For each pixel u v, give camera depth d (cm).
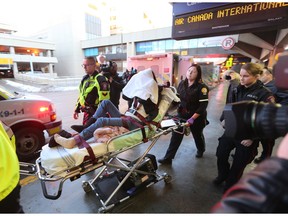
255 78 176
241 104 59
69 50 3409
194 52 2430
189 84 258
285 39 705
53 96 984
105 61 437
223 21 351
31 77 1944
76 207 187
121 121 189
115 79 425
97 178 217
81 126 210
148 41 2680
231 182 199
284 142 40
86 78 269
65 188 217
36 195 204
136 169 203
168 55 636
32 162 282
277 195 29
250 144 178
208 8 367
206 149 332
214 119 538
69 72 3541
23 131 276
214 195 207
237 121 57
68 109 654
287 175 32
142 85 196
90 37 3650
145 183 207
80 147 153
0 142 90
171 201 196
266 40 802
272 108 52
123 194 195
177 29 424
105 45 3098
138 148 334
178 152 318
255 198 31
